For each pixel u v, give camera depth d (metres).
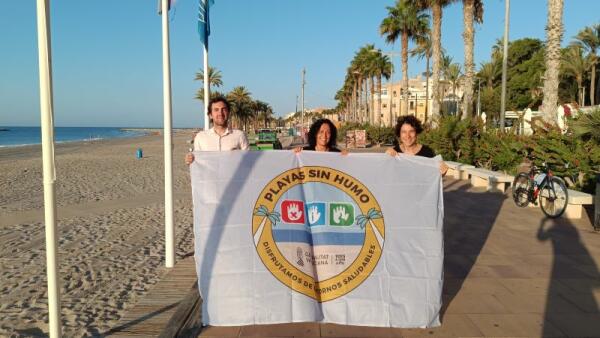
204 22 6.77
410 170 3.79
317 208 3.81
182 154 30.14
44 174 3.07
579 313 4.10
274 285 3.72
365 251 3.78
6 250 7.04
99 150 40.03
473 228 7.65
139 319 4.10
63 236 7.93
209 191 3.77
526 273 5.25
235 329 3.82
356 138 34.94
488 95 48.06
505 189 12.43
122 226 8.75
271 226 3.77
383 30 33.62
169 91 5.55
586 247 6.37
